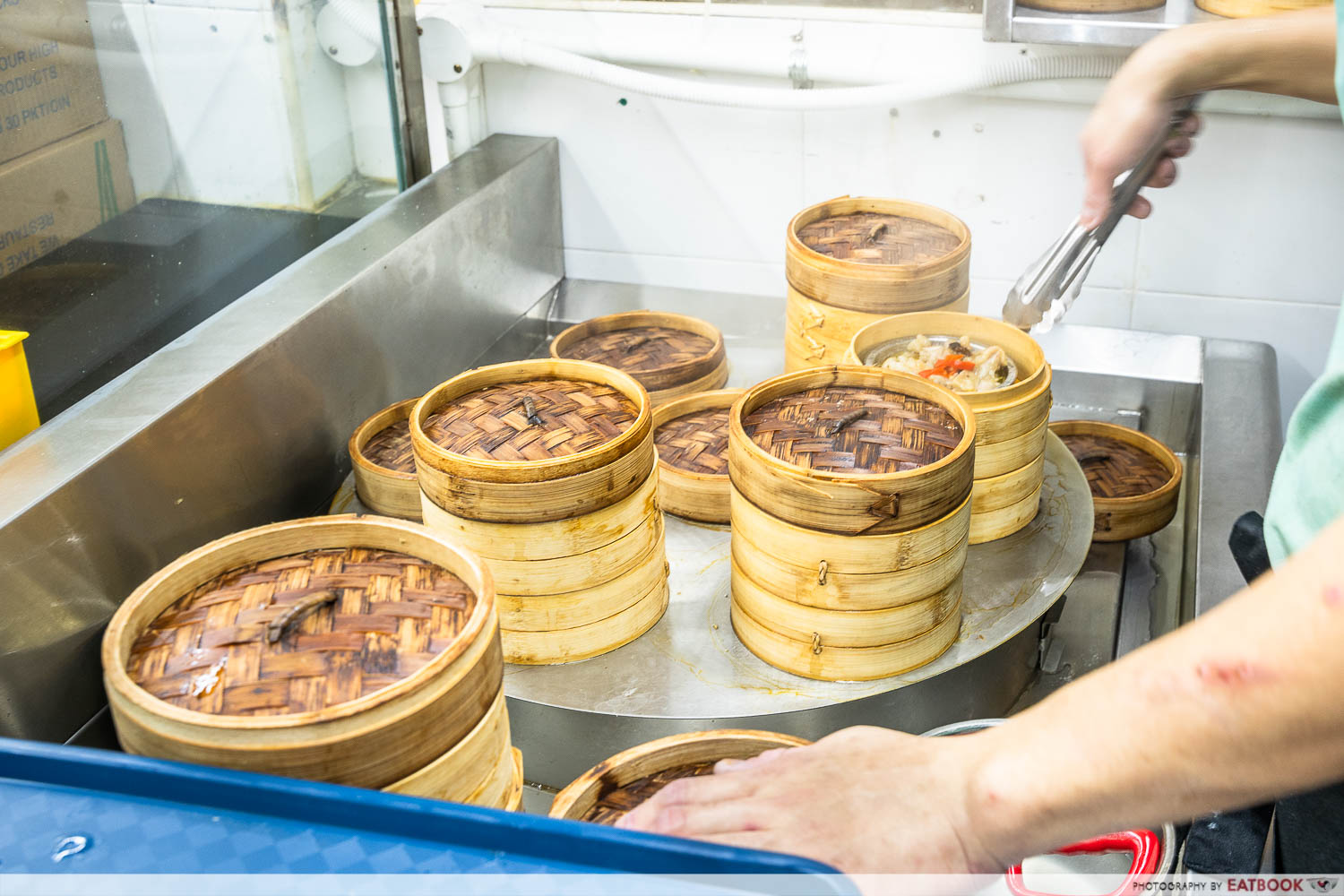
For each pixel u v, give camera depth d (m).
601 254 1.92
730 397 1.39
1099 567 1.29
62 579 0.93
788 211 1.80
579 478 0.97
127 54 1.27
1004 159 1.66
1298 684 0.40
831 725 1.01
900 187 1.73
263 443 1.21
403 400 1.50
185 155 1.39
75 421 1.03
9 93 1.13
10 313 1.18
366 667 0.69
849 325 1.34
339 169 1.71
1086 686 0.48
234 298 1.53
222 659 0.69
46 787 0.54
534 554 1.00
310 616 0.73
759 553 1.00
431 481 0.99
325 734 0.62
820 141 1.73
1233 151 1.56
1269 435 1.41
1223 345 1.63
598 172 1.87
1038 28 1.47
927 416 1.03
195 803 0.53
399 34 1.75
